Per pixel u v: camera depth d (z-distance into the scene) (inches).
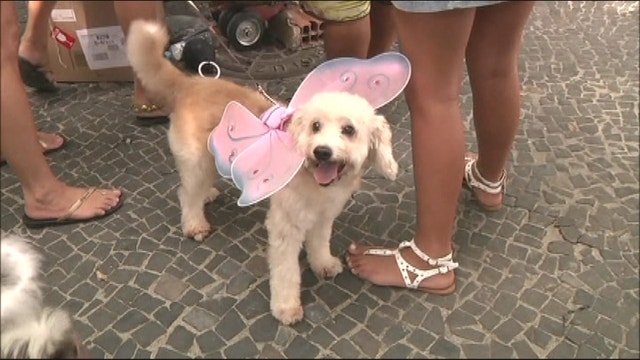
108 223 98.0
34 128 88.6
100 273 89.2
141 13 106.0
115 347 78.6
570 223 97.8
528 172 108.6
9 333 65.4
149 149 114.6
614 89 131.0
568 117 122.6
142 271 89.6
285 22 141.3
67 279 88.2
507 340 79.6
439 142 76.4
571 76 135.6
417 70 74.5
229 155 75.1
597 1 167.0
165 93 90.4
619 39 149.8
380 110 124.8
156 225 97.8
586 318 82.3
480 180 99.0
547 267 90.3
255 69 136.3
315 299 85.5
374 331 80.9
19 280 68.0
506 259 91.7
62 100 128.6
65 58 130.3
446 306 84.4
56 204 95.7
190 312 83.3
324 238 85.7
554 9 163.3
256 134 75.6
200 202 93.4
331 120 71.5
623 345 78.7
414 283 85.4
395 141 116.3
